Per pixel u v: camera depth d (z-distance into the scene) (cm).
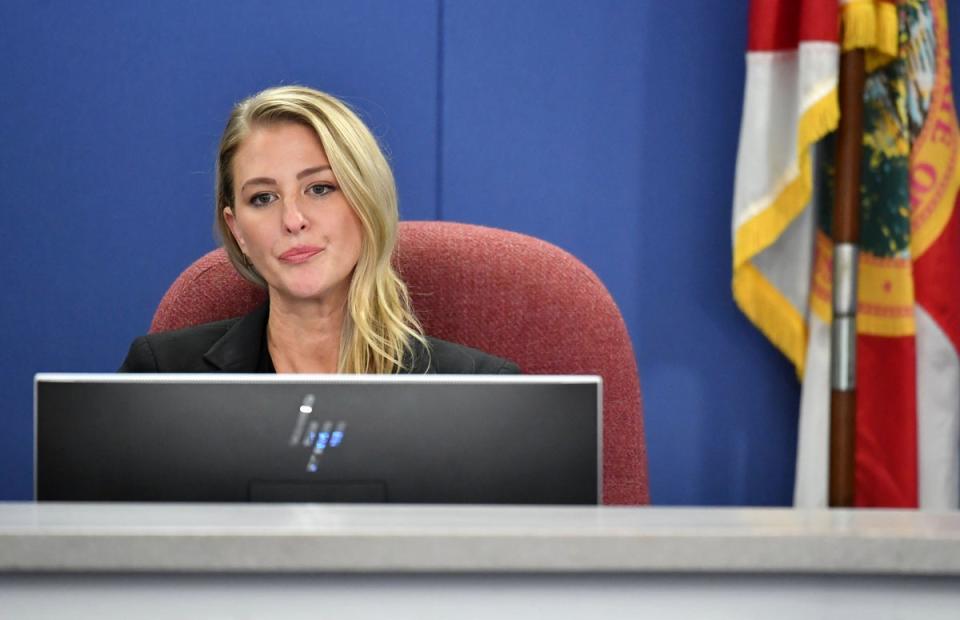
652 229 984
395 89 977
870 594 260
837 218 877
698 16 977
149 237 976
